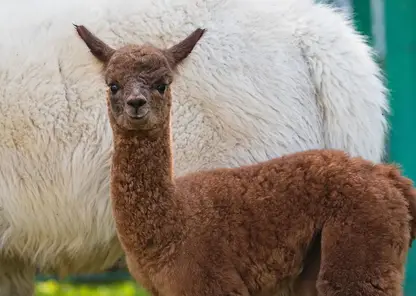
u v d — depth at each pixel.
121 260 15.75
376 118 14.59
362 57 14.76
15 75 14.22
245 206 12.50
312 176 12.63
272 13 14.64
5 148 14.17
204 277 12.06
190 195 12.46
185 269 12.07
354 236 12.23
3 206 14.24
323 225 12.47
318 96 14.45
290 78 14.32
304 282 12.82
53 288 21.30
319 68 14.41
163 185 12.19
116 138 12.14
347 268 12.16
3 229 14.41
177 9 14.47
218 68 14.16
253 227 12.45
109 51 12.31
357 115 14.38
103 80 13.63
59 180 14.12
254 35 14.41
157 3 14.51
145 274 12.37
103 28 14.38
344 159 12.88
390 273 12.24
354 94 14.41
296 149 14.20
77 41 14.30
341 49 14.56
